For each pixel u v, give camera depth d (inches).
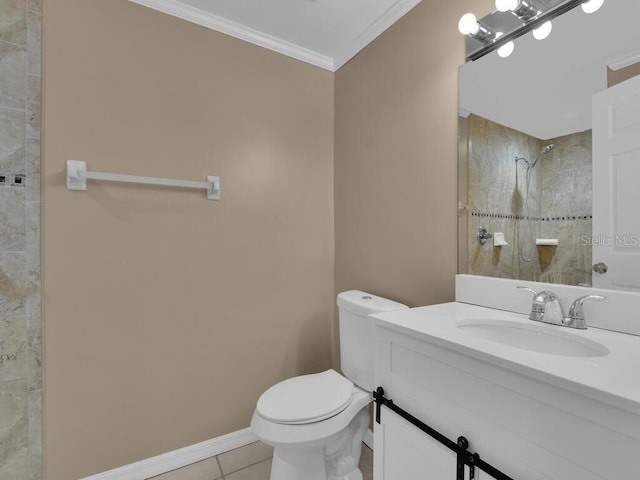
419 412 34.7
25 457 51.6
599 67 37.3
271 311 73.5
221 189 67.2
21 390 51.4
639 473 19.7
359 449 53.7
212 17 65.7
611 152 36.3
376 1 61.4
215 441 66.7
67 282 54.1
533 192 42.7
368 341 56.4
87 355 55.6
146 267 60.2
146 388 60.3
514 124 44.7
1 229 50.1
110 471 57.2
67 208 54.0
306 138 78.1
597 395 21.1
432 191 55.4
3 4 50.3
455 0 51.8
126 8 58.5
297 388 53.7
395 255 62.9
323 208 80.4
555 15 41.0
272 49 73.4
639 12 34.6
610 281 36.0
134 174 58.9
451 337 31.9
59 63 53.4
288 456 47.1
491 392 27.6
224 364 68.0
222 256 67.6
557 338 36.2
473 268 49.1
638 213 34.2
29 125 51.6
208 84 66.0
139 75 59.4
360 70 72.6
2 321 50.3
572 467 22.6
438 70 54.4
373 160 68.6
